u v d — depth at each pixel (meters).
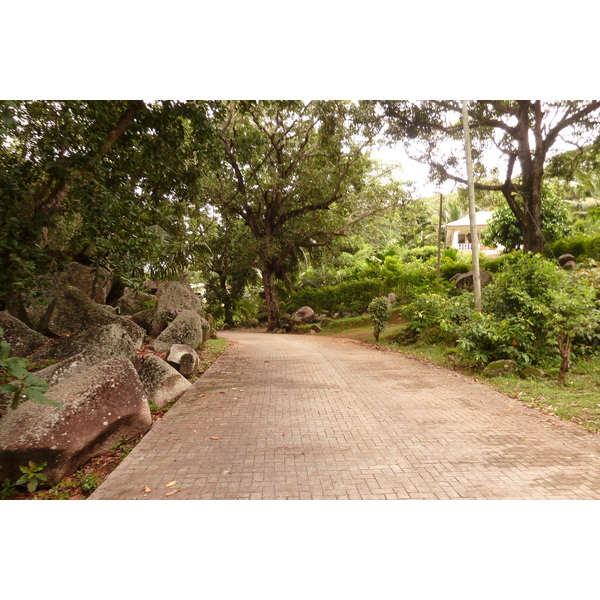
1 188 6.81
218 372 9.45
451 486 4.04
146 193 12.02
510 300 10.17
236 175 25.47
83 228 7.98
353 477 4.22
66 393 5.24
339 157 22.28
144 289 15.88
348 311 29.72
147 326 13.16
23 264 6.44
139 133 11.04
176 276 21.34
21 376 3.50
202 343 13.01
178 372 8.10
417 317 15.51
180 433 5.46
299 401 7.04
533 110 18.91
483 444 5.07
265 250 27.03
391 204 25.69
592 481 4.10
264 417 6.15
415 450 4.89
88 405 5.06
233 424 5.82
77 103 7.62
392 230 38.69
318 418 6.11
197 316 11.95
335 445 5.06
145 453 4.80
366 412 6.41
